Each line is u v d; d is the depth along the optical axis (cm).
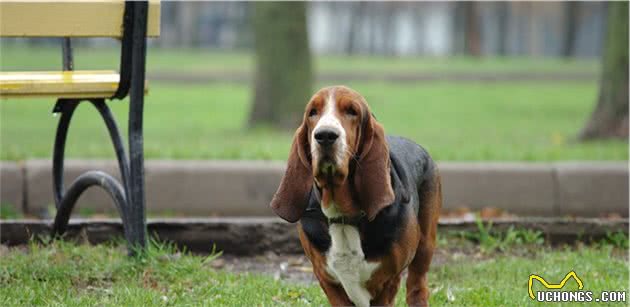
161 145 1641
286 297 860
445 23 9988
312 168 680
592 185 1316
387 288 746
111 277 894
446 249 1056
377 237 706
